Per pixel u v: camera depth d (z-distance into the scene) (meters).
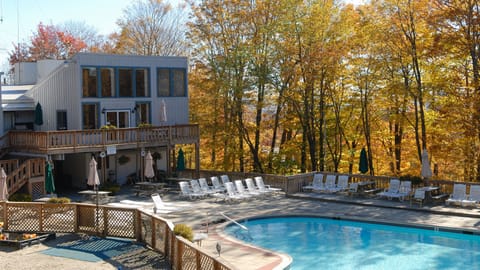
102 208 18.22
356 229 21.19
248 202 25.59
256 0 35.62
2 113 28.34
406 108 34.44
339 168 40.06
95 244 17.30
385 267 16.00
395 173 35.28
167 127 30.86
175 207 21.58
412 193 24.94
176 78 33.97
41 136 25.36
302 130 39.91
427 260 16.73
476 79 28.22
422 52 30.94
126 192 28.47
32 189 24.94
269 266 14.95
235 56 35.53
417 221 20.94
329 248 18.30
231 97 37.88
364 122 36.38
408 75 32.84
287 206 24.59
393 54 32.31
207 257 11.95
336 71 34.19
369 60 33.41
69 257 15.78
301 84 35.00
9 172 24.70
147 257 15.62
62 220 18.77
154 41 53.78
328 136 38.28
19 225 18.94
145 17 53.75
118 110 31.09
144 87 32.38
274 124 38.66
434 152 31.20
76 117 29.31
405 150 36.19
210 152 43.44
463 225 20.05
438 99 31.84
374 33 32.12
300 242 19.12
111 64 30.58
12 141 27.12
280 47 34.75
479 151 29.89
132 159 32.28
